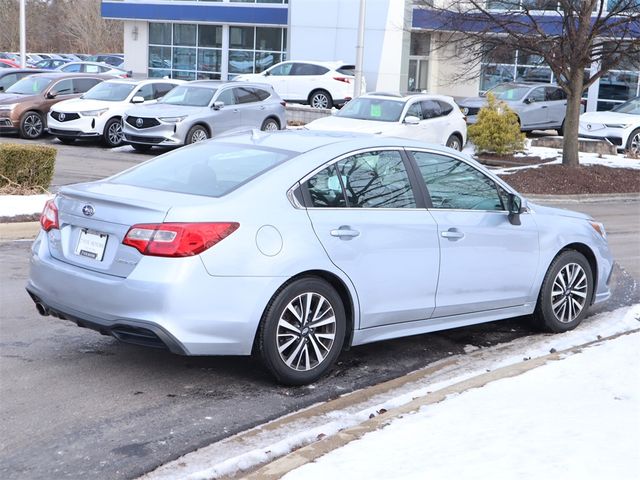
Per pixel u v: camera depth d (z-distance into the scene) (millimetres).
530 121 29344
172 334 5480
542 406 5191
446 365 6738
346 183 6312
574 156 20984
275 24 41125
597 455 4324
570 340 7418
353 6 37969
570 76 20531
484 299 7051
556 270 7520
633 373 5812
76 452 4945
